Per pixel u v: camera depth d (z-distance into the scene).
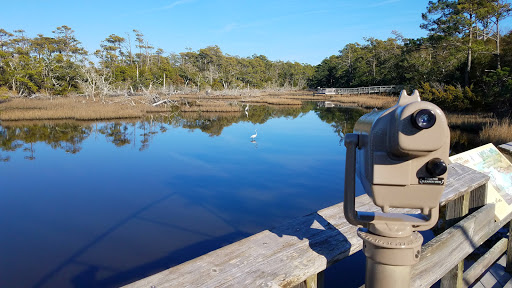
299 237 1.30
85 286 4.76
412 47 39.66
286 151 14.59
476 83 31.61
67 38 80.38
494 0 29.81
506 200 2.23
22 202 8.49
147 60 85.12
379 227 1.02
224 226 6.85
